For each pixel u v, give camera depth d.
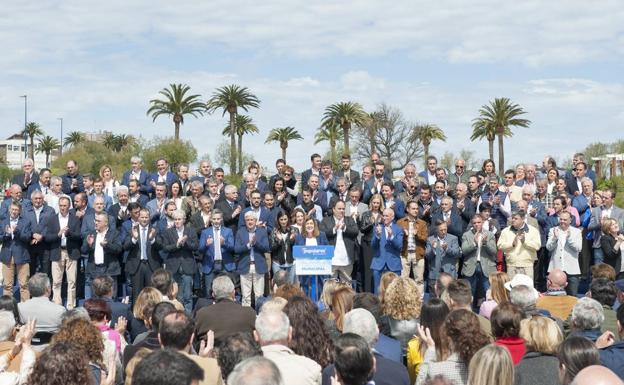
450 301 7.02
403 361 6.93
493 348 4.43
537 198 15.82
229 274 13.73
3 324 5.95
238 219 14.91
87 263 13.98
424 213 15.09
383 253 14.20
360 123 73.69
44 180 15.68
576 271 14.05
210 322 7.09
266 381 3.04
